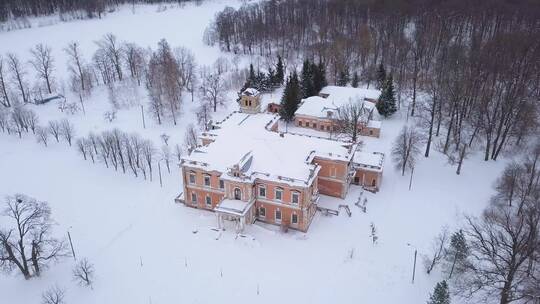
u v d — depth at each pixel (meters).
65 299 76.94
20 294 78.62
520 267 79.00
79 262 84.94
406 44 180.62
